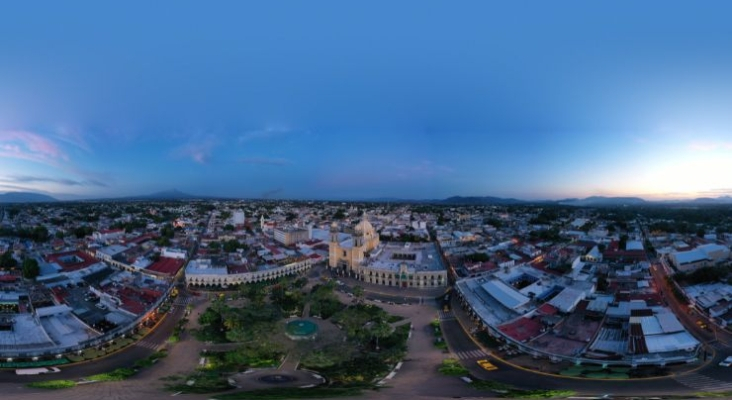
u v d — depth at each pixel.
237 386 130.25
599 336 155.75
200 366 151.25
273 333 182.38
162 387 127.25
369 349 169.12
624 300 175.88
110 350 162.88
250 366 153.12
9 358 147.50
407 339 180.62
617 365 141.00
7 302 180.25
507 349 163.38
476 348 167.38
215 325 192.50
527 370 142.88
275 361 158.00
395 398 115.50
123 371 143.62
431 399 114.50
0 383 129.12
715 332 167.62
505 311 193.12
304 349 168.88
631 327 153.75
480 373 142.00
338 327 193.50
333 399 113.12
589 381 131.00
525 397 115.81
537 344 158.38
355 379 138.25
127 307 194.88
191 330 185.88
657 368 138.25
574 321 167.75
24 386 126.44
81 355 156.75
